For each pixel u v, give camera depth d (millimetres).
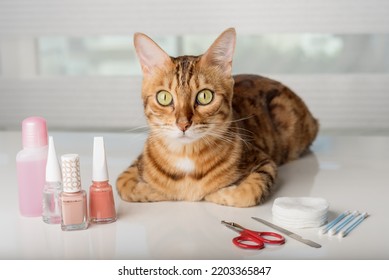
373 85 2768
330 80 2779
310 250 1155
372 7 2717
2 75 3010
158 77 1393
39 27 2877
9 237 1247
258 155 1556
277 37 2893
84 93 2916
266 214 1356
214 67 1411
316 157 1896
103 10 2842
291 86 2803
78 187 1270
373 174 1682
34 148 1366
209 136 1400
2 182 1641
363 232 1244
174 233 1252
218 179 1431
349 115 2807
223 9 2787
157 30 2840
